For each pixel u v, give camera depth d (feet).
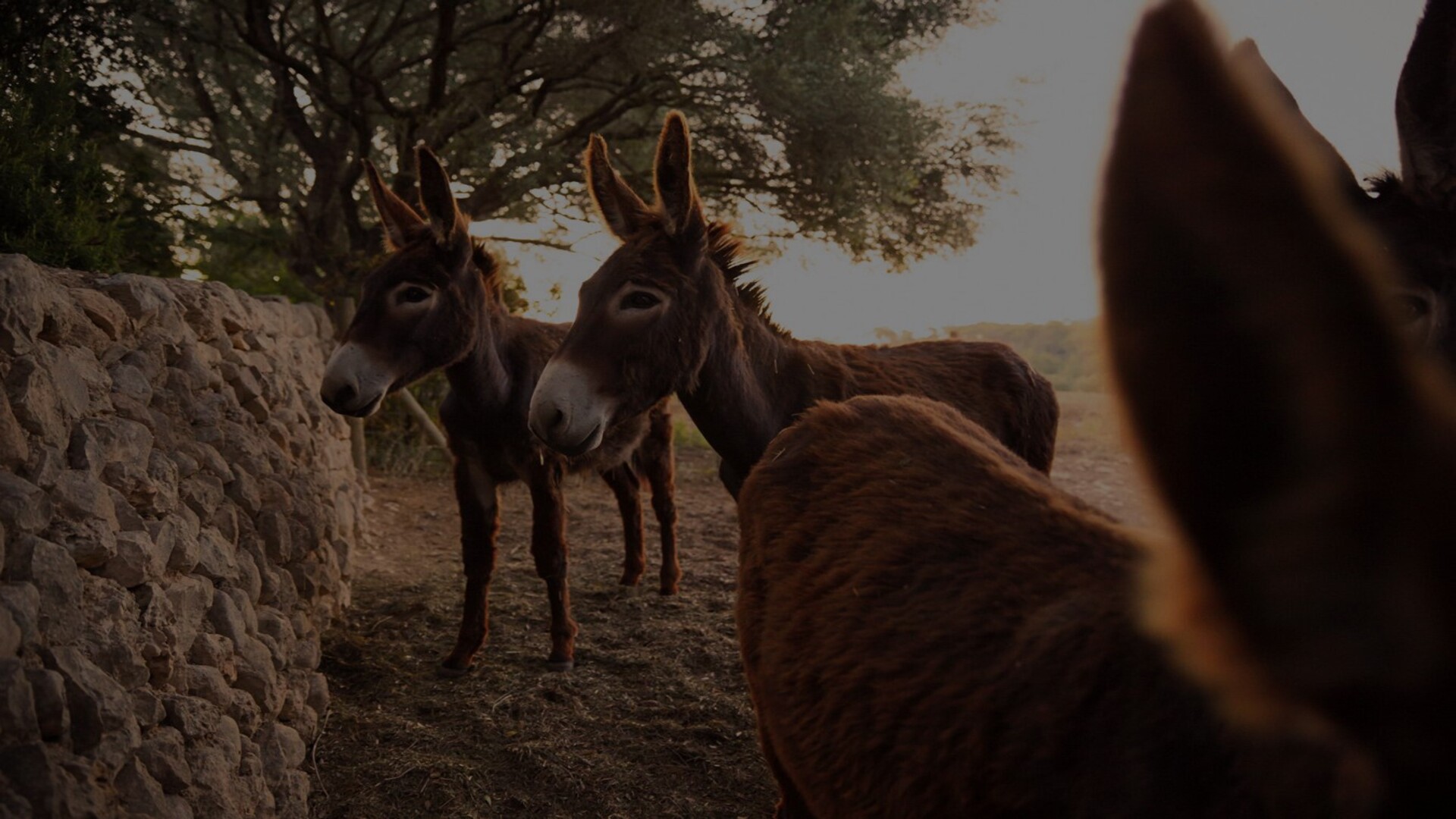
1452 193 6.22
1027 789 3.80
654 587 18.12
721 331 10.36
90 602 6.54
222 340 12.82
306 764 10.52
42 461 6.61
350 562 16.62
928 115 34.32
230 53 32.78
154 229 22.71
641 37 29.60
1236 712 1.09
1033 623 4.28
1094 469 31.24
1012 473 5.64
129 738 6.07
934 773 4.28
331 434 18.35
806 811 6.77
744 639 6.51
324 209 32.53
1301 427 0.75
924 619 4.81
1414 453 0.75
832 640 5.25
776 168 34.40
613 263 10.02
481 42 32.27
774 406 10.78
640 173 36.99
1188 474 0.78
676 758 11.02
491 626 15.48
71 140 15.17
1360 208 6.70
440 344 13.00
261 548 11.07
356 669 13.43
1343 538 0.79
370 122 33.86
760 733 6.82
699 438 38.27
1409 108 6.35
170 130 32.78
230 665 8.66
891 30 36.40
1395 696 0.91
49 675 5.43
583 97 36.99
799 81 29.96
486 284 14.56
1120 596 4.02
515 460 13.79
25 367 6.81
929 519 5.40
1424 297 6.11
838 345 12.24
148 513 8.24
